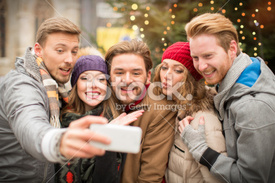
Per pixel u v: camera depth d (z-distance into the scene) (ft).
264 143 2.78
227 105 3.26
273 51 7.04
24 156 2.97
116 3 8.05
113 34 8.91
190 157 3.43
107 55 3.82
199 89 3.80
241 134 2.89
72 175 3.26
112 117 3.56
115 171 3.28
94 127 1.60
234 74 3.13
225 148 3.31
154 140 3.62
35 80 3.00
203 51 3.09
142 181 3.53
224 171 3.03
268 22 7.23
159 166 3.52
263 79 3.05
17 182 3.03
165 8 8.57
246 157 2.86
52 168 3.18
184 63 3.71
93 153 1.52
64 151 1.58
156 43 7.76
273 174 3.05
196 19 3.18
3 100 2.85
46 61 3.15
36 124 2.03
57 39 3.05
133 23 8.16
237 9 6.87
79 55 4.20
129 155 3.61
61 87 3.50
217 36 3.06
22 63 3.15
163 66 3.88
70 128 1.56
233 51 3.19
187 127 3.40
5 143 2.96
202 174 3.32
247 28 6.95
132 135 1.60
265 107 2.83
